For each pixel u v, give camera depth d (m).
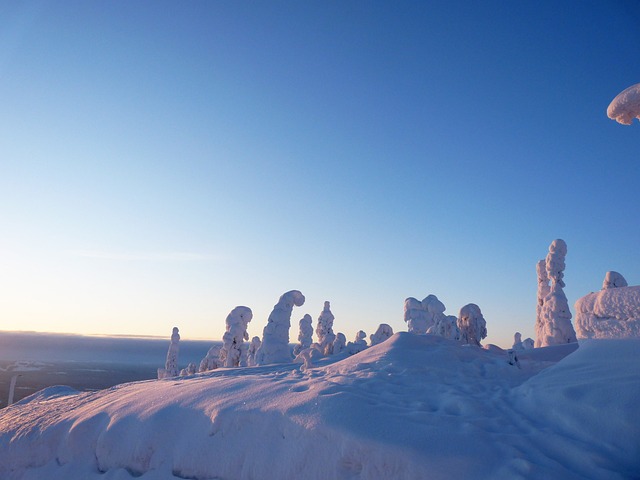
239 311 27.08
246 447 5.80
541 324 22.48
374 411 5.65
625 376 5.47
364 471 4.84
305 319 33.25
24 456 7.88
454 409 6.03
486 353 10.72
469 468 4.45
